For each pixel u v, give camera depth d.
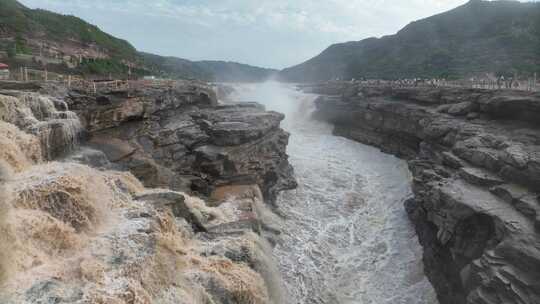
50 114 18.14
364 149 45.88
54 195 12.04
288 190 31.14
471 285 15.45
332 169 37.09
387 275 21.00
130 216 14.09
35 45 54.09
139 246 11.73
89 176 14.73
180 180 23.14
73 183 12.98
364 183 33.72
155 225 13.62
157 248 12.16
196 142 26.86
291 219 26.58
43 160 16.17
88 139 20.41
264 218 24.14
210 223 18.33
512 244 13.84
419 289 19.86
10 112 15.80
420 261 22.05
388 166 38.44
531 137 21.20
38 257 10.21
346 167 37.97
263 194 27.86
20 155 14.23
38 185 12.07
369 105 47.81
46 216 11.34
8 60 33.84
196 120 30.50
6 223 10.05
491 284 13.62
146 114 24.77
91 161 17.92
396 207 28.80
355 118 52.00
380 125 45.75
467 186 19.08
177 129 27.12
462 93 33.94
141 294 9.93
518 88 32.97
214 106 37.00
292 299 18.53
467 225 17.20
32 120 16.47
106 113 21.36
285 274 20.16
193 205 19.16
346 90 64.19
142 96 24.98
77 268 10.12
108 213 14.02
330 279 20.47
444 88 38.06
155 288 10.91
